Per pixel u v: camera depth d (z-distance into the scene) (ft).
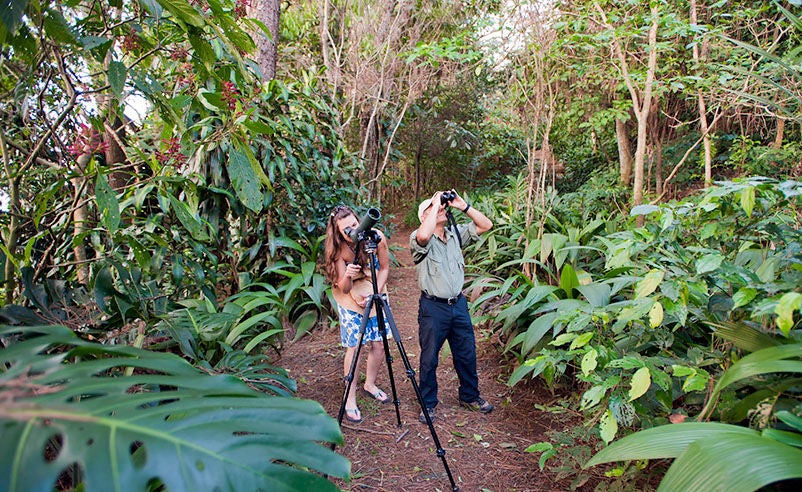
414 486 6.61
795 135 16.12
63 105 6.59
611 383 5.28
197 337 8.02
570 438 6.17
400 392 9.50
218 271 12.94
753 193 4.47
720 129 18.95
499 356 10.80
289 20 26.00
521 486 6.55
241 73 6.23
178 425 2.11
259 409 2.43
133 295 7.07
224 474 1.95
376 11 22.93
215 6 5.13
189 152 7.28
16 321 5.30
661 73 13.50
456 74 24.50
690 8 13.32
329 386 9.68
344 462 2.23
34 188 7.36
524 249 14.97
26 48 4.68
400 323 13.42
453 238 8.30
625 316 5.25
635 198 11.57
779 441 3.38
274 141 13.14
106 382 2.36
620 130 22.44
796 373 4.24
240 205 12.00
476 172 36.55
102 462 1.75
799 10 10.68
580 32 12.35
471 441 7.72
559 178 28.91
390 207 38.86
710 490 3.01
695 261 5.35
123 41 5.86
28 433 1.82
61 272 8.17
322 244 14.75
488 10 13.53
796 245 5.07
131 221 10.50
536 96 13.12
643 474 5.70
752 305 4.47
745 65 11.35
